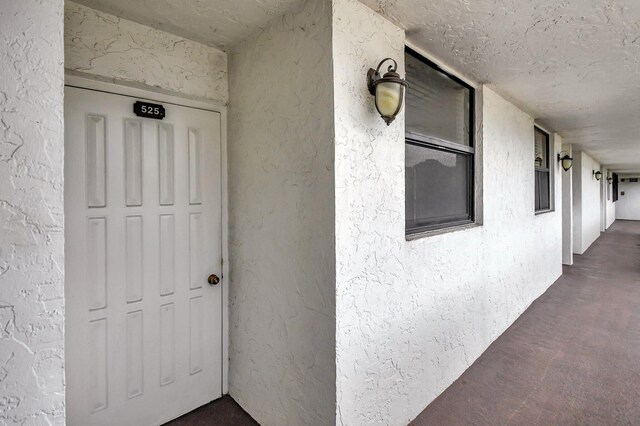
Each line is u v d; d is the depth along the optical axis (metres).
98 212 1.76
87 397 1.76
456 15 1.78
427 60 2.33
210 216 2.20
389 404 1.92
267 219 1.95
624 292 4.87
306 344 1.74
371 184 1.75
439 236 2.34
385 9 1.72
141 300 1.93
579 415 2.14
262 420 2.04
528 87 3.00
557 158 5.46
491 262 3.11
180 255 2.08
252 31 1.94
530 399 2.32
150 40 1.87
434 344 2.30
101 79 1.74
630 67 2.50
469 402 2.29
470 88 2.89
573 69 2.56
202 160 2.15
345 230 1.61
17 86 0.91
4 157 0.90
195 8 1.68
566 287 5.14
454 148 2.66
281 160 1.83
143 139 1.90
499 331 3.33
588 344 3.18
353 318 1.67
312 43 1.62
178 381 2.10
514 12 1.74
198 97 2.09
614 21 1.82
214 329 2.25
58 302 0.98
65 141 1.65
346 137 1.60
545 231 4.85
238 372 2.24
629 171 15.07
